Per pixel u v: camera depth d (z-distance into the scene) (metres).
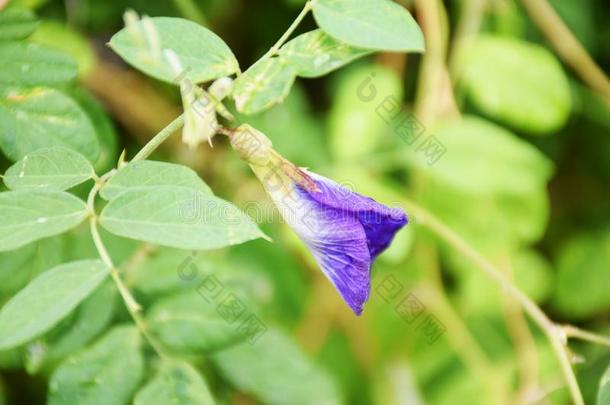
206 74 0.40
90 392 0.41
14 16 0.44
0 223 0.38
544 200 0.53
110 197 0.39
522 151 0.51
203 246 0.38
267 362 0.45
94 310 0.44
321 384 0.45
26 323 0.38
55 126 0.43
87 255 0.45
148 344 0.42
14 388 0.52
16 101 0.43
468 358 0.53
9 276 0.44
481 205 0.53
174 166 0.40
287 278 0.52
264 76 0.41
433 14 0.52
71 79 0.43
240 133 0.41
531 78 0.51
